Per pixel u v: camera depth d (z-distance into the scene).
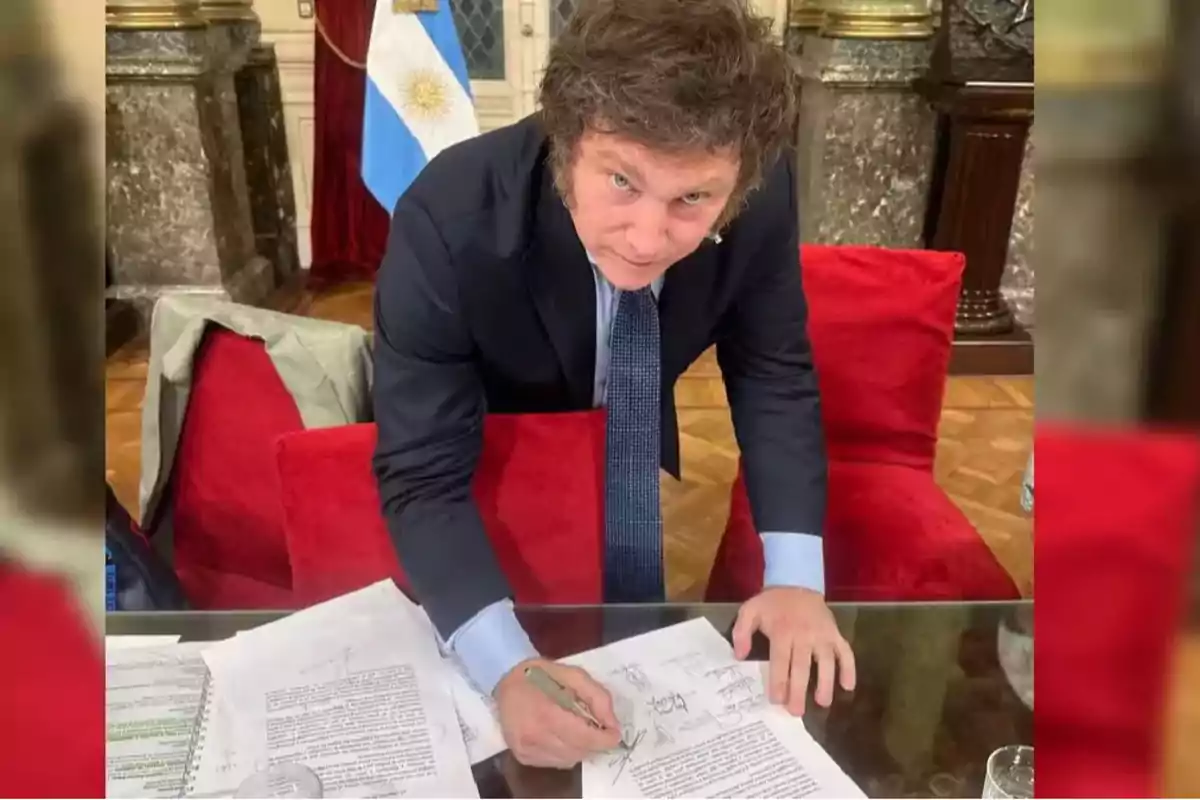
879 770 0.77
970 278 3.13
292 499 1.04
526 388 1.02
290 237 3.94
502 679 0.81
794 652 0.87
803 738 0.79
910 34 3.19
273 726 0.79
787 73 0.73
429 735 0.78
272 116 3.79
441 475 0.92
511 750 0.77
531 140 0.89
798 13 3.41
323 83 3.65
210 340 1.30
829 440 1.42
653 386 1.01
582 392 1.04
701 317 0.99
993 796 0.71
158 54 3.17
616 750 0.77
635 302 0.95
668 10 0.69
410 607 0.94
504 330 0.92
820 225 3.37
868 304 1.39
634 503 1.07
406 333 0.90
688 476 2.32
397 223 0.91
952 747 0.79
